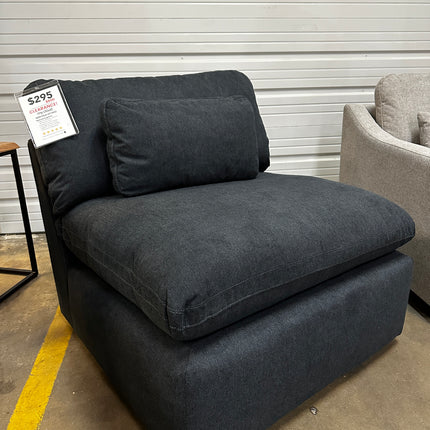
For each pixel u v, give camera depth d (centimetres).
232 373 80
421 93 177
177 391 75
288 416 103
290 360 92
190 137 120
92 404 107
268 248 86
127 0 188
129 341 90
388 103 172
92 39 192
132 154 113
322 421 101
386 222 110
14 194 216
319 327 97
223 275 78
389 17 217
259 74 216
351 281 106
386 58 227
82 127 121
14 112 199
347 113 188
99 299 105
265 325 88
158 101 124
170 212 97
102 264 99
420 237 140
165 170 117
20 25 184
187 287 74
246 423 88
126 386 97
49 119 118
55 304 158
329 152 242
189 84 146
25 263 192
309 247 92
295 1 204
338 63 222
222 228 88
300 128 232
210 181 129
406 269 118
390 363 123
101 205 114
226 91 152
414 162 141
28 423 101
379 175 162
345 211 105
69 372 119
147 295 80
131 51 198
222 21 201
